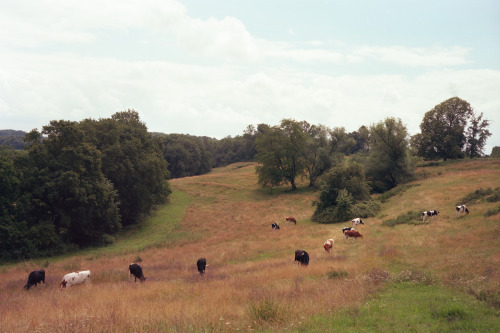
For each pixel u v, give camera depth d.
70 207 36.31
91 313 9.38
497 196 31.23
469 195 34.62
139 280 19.30
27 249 31.64
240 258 25.92
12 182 31.86
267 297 10.37
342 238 29.42
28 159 35.62
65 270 25.12
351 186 42.09
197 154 119.44
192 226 45.53
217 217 50.50
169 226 46.28
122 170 45.66
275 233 35.91
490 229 21.95
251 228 41.03
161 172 52.00
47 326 8.06
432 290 11.59
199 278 18.14
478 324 7.61
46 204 34.72
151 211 53.28
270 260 23.02
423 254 18.59
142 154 50.53
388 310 9.14
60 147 37.50
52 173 35.09
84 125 46.25
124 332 7.52
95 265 26.95
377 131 55.38
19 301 13.98
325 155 65.56
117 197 45.78
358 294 11.05
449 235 22.94
